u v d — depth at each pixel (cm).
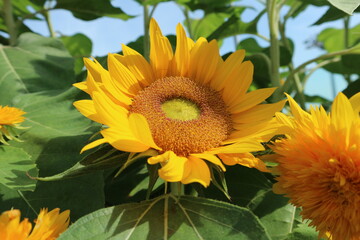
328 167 50
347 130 50
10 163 58
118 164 52
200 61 60
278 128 53
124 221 50
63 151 63
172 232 50
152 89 57
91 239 49
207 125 54
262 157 54
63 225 51
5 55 87
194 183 54
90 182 60
